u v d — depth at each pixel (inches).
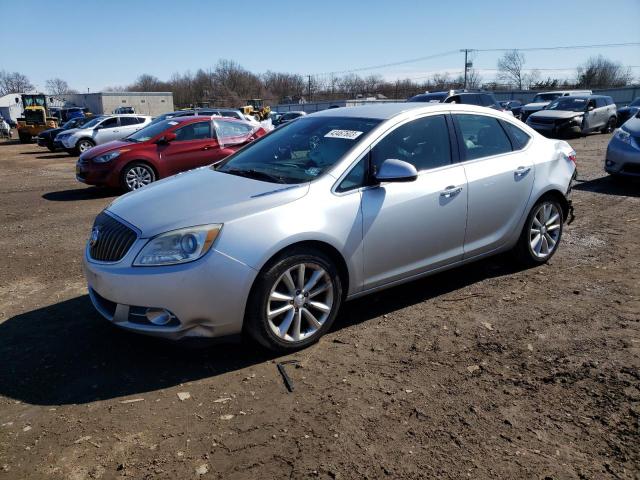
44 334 154.8
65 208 352.5
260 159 169.0
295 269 137.6
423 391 122.0
